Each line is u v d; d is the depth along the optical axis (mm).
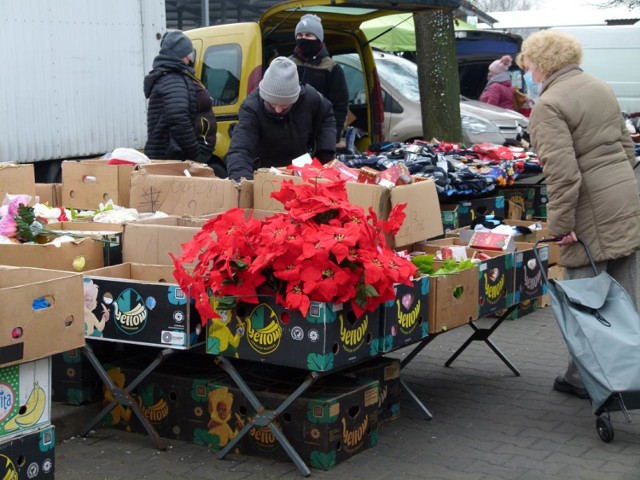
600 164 4973
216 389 4488
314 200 4082
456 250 5391
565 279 5227
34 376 3391
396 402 5020
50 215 5391
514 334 6754
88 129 9547
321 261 3924
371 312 4262
